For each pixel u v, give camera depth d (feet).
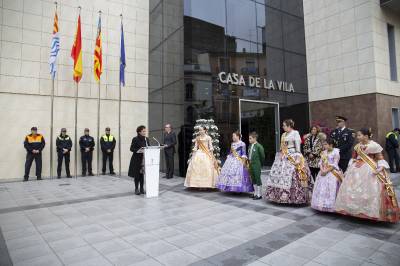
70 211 17.99
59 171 33.35
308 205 19.40
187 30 32.91
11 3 33.12
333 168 17.06
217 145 29.73
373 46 37.14
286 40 42.14
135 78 41.01
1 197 22.34
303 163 19.17
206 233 13.80
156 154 22.65
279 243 12.44
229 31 35.94
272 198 19.25
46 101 34.58
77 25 36.91
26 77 33.53
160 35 38.58
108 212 17.74
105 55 38.99
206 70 33.73
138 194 23.16
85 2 37.76
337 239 12.87
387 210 14.26
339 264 10.38
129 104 40.45
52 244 12.48
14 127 32.71
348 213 15.30
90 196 22.63
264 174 34.42
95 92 37.93
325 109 42.45
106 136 36.55
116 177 34.12
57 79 35.42
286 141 19.54
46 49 34.81
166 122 36.63
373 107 36.99
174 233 13.83
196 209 18.43
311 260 10.73
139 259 10.89
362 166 15.39
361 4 38.42
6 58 32.58
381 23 38.58
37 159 32.27
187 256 11.16
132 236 13.44
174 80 34.73
